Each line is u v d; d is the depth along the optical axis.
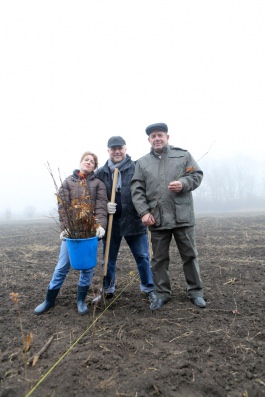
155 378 2.02
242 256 6.01
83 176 3.20
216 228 11.81
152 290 3.65
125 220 3.52
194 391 1.93
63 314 3.20
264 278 4.40
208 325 2.83
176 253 6.55
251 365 2.17
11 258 6.64
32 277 4.86
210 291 3.88
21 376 2.10
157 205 3.24
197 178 3.26
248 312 3.13
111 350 2.40
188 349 2.39
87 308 3.30
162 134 3.32
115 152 3.60
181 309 3.24
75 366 2.18
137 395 1.87
